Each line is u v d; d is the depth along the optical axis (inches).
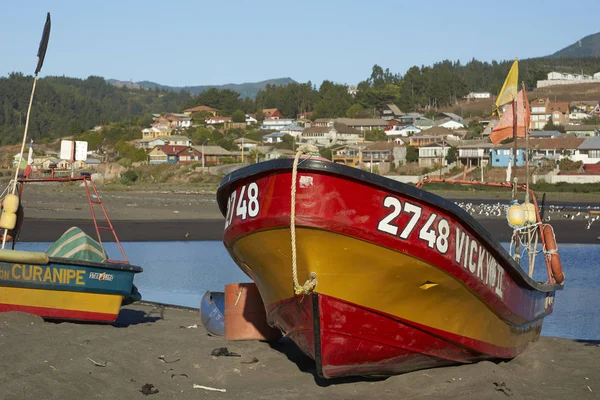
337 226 312.7
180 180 4741.6
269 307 377.7
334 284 328.8
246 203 340.8
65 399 308.5
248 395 330.6
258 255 349.1
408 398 329.4
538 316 451.5
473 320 369.4
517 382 354.3
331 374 346.6
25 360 352.8
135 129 7106.3
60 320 459.2
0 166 6638.8
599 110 6387.8
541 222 473.7
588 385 357.4
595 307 721.0
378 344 346.3
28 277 443.5
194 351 406.3
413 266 326.3
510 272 382.6
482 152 4047.7
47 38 522.3
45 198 2704.2
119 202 2588.6
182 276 949.8
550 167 3796.8
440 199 321.7
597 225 1824.6
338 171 307.6
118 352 386.3
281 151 5182.1
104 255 499.5
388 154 4414.4
